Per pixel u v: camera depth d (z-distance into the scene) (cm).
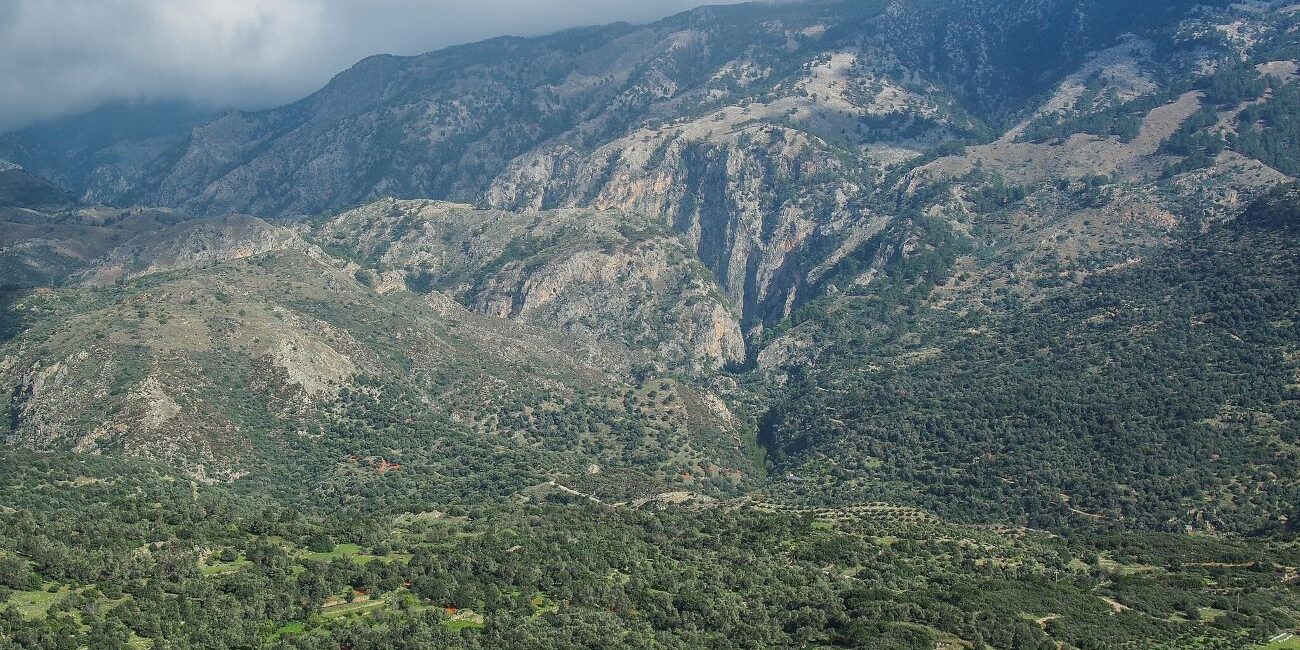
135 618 19025
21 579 19562
